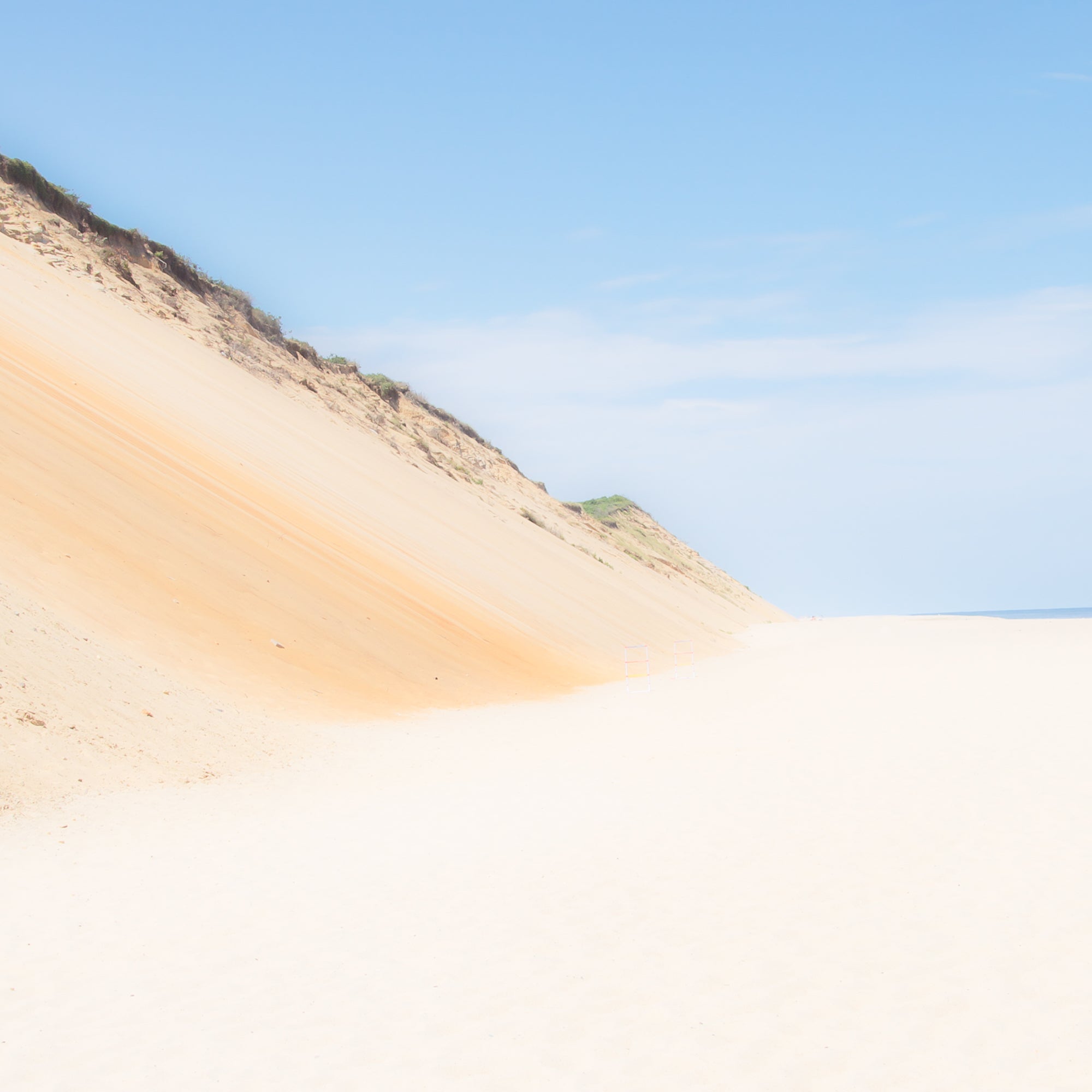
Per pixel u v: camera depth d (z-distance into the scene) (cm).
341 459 3944
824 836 872
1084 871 743
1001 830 863
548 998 561
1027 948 608
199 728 1300
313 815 1017
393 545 3105
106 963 616
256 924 683
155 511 2019
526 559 4434
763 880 756
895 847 827
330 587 2266
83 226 4331
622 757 1384
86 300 3588
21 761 1013
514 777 1238
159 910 712
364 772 1277
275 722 1465
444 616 2650
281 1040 515
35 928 671
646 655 3428
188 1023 536
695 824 935
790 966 595
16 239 3703
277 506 2628
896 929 647
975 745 1304
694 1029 518
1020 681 2244
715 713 1927
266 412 3866
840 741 1412
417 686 2014
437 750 1470
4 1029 529
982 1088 455
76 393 2412
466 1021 534
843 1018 527
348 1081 472
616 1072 477
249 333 5078
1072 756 1191
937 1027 514
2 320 2605
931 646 4322
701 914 688
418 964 613
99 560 1694
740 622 8862
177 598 1758
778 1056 489
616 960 612
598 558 6794
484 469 7256
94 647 1380
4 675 1155
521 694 2280
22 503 1703
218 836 921
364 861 836
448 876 791
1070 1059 478
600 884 761
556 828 939
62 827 910
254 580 2027
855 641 5497
